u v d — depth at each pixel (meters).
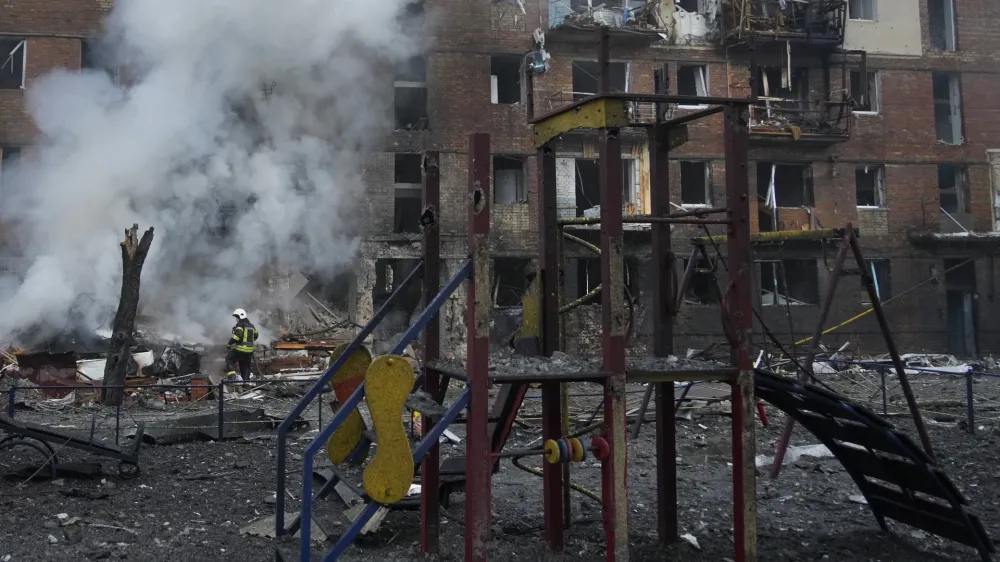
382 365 4.45
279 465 5.56
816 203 25.45
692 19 25.30
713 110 5.29
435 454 5.54
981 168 26.86
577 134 23.70
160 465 8.84
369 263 22.83
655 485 8.03
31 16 21.91
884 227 25.81
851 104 24.81
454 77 23.62
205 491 7.60
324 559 4.35
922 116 26.53
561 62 24.31
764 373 5.88
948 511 5.61
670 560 5.48
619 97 4.84
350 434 5.89
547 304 5.70
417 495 6.78
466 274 4.69
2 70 22.98
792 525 6.43
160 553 5.58
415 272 5.88
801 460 9.30
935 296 25.78
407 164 25.59
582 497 7.49
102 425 12.20
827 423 6.06
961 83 27.09
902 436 5.31
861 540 6.00
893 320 25.45
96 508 6.84
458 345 22.52
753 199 25.12
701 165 26.28
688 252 23.86
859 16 27.00
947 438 10.77
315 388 5.61
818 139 24.77
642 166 24.05
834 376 19.61
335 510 6.69
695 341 23.41
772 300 25.38
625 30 23.56
